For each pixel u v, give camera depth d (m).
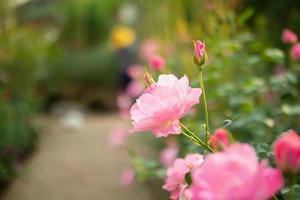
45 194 3.61
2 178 3.51
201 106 2.24
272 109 1.95
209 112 2.23
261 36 2.73
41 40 6.38
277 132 1.55
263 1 3.44
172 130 0.80
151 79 0.92
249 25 3.47
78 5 10.12
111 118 7.22
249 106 1.86
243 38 2.31
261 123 1.67
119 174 3.98
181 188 0.90
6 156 3.78
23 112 4.83
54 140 5.39
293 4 3.36
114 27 10.02
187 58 2.86
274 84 2.01
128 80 7.08
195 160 0.90
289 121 1.77
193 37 3.01
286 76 2.00
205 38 2.15
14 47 5.61
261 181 0.52
